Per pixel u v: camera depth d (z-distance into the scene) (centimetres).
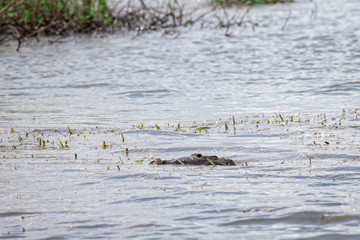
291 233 1823
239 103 4259
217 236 1805
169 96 4606
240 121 3650
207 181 2375
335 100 4259
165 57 6506
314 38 7506
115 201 2138
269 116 3778
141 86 5016
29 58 6581
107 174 2511
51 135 3372
